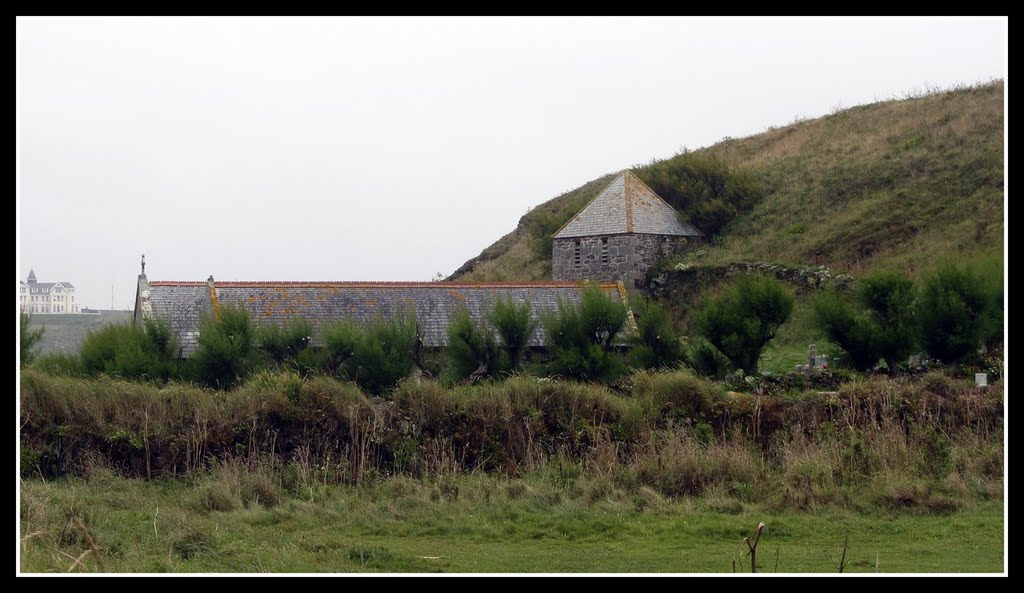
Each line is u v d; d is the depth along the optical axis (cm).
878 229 9394
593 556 3133
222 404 4359
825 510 3719
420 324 7475
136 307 7894
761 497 3869
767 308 6397
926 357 6481
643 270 9806
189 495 3825
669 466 4041
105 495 3766
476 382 5988
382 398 4800
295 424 4288
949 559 3073
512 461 4222
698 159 11056
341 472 4109
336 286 7812
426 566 2989
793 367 7006
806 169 11200
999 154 9919
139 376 5725
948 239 8862
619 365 6141
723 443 4275
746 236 10131
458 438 4278
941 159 10288
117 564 2842
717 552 3192
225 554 3070
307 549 3191
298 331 6284
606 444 4247
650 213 10038
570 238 10138
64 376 5009
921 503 3731
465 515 3669
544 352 7375
